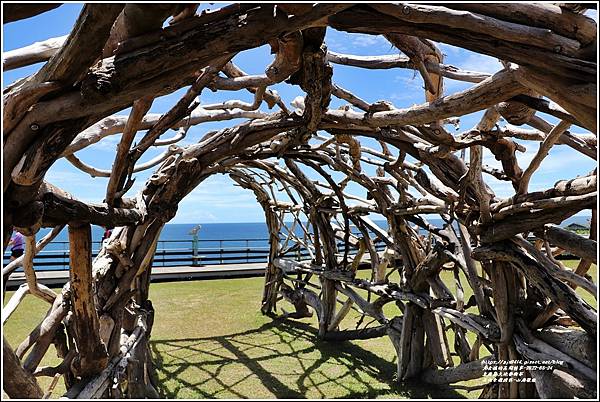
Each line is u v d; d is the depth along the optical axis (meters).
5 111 0.92
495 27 0.99
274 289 5.69
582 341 1.75
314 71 1.52
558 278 1.76
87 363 1.72
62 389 3.04
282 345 4.38
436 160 2.12
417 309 3.25
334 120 2.03
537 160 1.66
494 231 1.95
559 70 1.00
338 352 4.18
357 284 3.93
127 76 0.93
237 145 2.14
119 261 2.07
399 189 2.85
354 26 1.08
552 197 1.66
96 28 0.82
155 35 0.93
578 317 1.66
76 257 1.51
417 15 1.00
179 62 0.96
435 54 1.66
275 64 1.46
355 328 4.59
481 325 2.32
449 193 2.22
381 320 3.69
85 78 0.91
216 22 0.95
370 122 1.84
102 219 1.52
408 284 3.24
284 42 1.30
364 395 3.10
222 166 2.66
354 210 3.79
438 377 3.04
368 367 3.74
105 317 1.98
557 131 1.49
